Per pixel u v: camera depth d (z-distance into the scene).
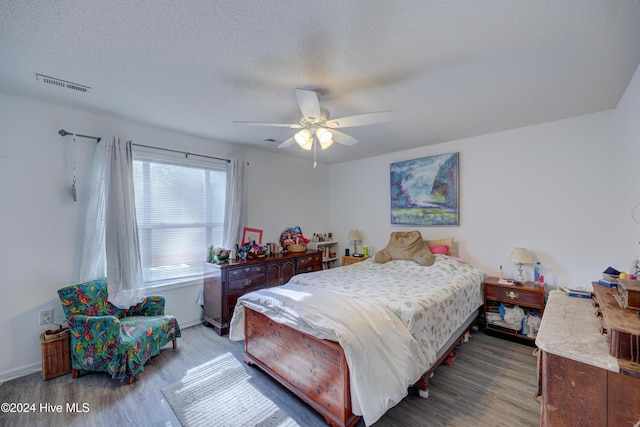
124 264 2.70
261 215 4.20
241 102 2.44
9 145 2.29
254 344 2.39
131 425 1.73
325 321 1.73
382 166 4.57
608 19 1.38
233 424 1.74
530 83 2.09
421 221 4.04
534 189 3.10
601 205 2.70
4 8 1.29
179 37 1.54
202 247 3.55
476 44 1.61
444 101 2.42
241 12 1.34
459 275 3.06
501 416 1.79
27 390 2.09
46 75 1.97
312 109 1.91
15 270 2.31
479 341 2.92
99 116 2.75
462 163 3.66
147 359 2.37
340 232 5.20
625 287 1.28
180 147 3.32
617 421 1.04
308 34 1.51
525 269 3.19
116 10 1.32
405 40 1.57
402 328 1.86
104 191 2.66
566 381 1.15
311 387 1.83
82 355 2.21
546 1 1.26
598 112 2.71
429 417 1.78
